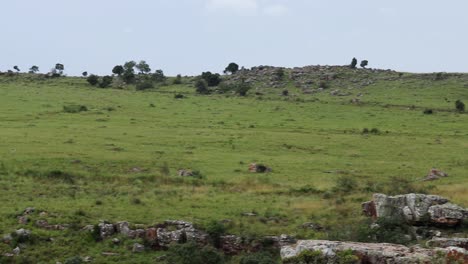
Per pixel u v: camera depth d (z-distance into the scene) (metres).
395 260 31.34
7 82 186.88
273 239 50.22
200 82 191.00
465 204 58.62
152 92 177.75
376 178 75.56
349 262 31.72
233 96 174.75
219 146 94.12
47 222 51.75
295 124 121.31
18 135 94.00
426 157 90.00
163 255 47.84
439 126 121.94
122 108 135.25
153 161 80.38
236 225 53.16
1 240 48.22
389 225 51.06
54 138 93.12
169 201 60.38
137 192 64.56
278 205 60.84
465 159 88.31
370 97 178.00
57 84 186.00
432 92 186.50
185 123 117.25
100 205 57.78
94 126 107.88
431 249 32.75
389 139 104.75
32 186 64.62
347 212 58.34
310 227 53.97
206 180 71.62
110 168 75.75
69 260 45.38
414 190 66.06
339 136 107.06
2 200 58.09
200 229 51.34
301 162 84.38
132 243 49.38
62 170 72.19
